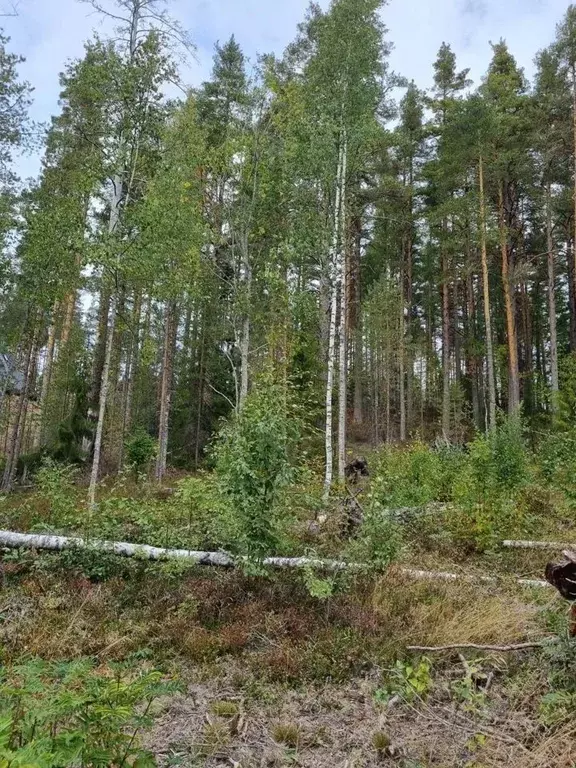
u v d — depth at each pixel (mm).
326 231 14656
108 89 11781
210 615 5992
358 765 3654
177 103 12977
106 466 20781
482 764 3494
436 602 6102
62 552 7285
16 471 19312
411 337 28766
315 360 19234
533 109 22000
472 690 4414
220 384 24344
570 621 4500
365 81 15273
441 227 27328
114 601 6328
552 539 9477
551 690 4141
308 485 8938
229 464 6746
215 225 17281
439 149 26125
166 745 3869
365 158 17641
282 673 4879
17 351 22000
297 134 15719
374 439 29078
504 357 29109
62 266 14406
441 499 12891
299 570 6809
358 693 4605
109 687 2859
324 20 15922
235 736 4016
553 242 28234
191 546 7625
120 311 13258
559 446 12547
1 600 6219
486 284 21953
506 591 6777
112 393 23875
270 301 16578
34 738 2465
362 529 7094
